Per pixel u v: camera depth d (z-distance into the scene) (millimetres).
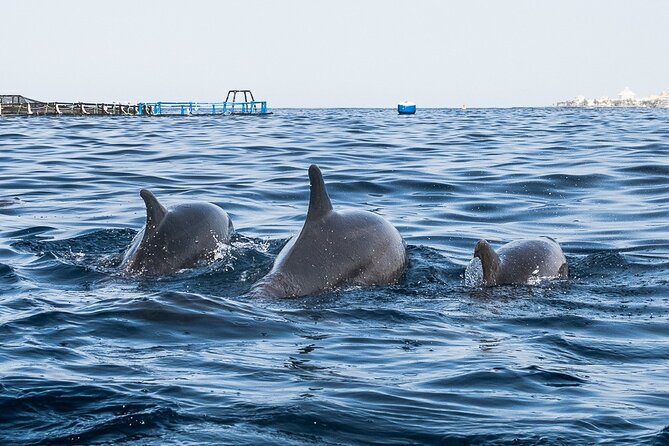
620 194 18672
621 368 7219
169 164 24594
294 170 22812
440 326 8516
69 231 14156
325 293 9773
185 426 5527
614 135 38281
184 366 6773
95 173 22172
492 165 23859
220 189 19281
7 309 8617
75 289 9922
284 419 5680
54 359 6902
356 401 6078
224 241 11688
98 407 5820
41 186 19766
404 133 41062
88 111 73250
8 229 14258
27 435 5383
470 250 13117
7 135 36719
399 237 11195
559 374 6910
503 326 8609
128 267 10688
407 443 5414
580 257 12242
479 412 5965
